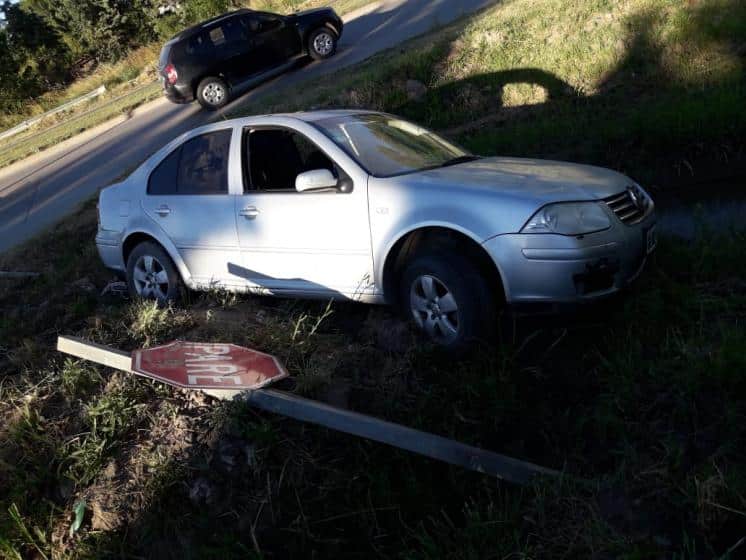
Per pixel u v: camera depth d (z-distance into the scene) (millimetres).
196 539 3617
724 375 3555
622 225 4332
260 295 5562
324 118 5340
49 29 29453
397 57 12078
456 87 10477
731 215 5855
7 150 20594
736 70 8344
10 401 4590
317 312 5359
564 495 3244
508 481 3469
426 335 4504
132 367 4328
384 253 4602
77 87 27234
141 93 21562
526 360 4344
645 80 9000
